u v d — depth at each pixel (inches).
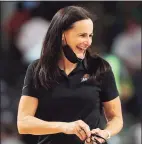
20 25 990.4
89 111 427.2
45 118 430.0
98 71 434.6
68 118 424.8
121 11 1023.6
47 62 429.4
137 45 971.3
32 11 1003.9
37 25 966.4
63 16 424.8
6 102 849.5
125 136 826.2
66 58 430.6
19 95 864.3
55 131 413.1
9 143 806.5
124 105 895.7
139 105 901.2
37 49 952.9
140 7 1045.8
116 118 442.0
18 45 968.9
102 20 1003.9
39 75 428.1
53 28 429.4
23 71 925.2
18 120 432.5
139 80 925.8
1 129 812.6
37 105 432.5
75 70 430.9
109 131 425.4
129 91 902.4
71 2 998.4
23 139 812.6
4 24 1002.7
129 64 957.8
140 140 823.7
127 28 1008.2
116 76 886.4
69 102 424.2
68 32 423.8
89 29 422.0
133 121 871.7
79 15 421.4
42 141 434.6
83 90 426.9
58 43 428.5
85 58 436.8
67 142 426.9
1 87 864.9
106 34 997.8
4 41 986.7
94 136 409.7
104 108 449.4
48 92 426.0
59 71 427.2
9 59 952.3
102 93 440.5
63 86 426.0
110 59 900.0
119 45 974.4
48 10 1001.5
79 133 404.2
